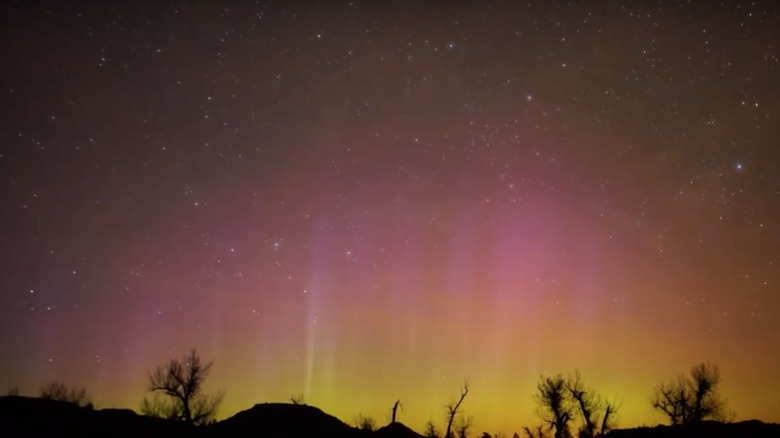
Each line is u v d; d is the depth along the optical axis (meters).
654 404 39.16
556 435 38.53
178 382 35.78
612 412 38.62
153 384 35.50
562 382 39.44
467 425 41.44
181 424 35.44
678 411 38.34
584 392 39.00
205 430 36.16
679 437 35.72
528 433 39.41
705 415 37.91
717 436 35.12
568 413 38.72
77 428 32.62
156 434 33.69
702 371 38.78
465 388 42.12
